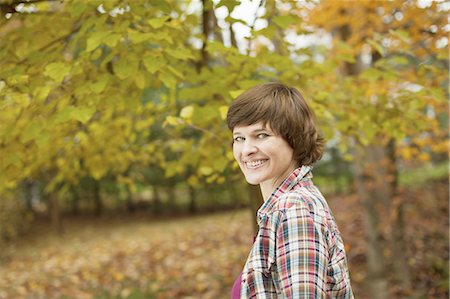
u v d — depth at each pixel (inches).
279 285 48.6
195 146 152.2
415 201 412.5
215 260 327.3
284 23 98.5
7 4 96.2
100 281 293.9
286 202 49.7
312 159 56.5
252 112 53.2
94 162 155.9
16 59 100.5
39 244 462.3
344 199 475.2
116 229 546.3
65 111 88.4
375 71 128.0
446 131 172.2
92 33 89.7
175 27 90.9
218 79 107.3
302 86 121.4
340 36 214.2
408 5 147.1
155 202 621.9
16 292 279.4
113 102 101.0
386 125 132.6
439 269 279.7
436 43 149.1
